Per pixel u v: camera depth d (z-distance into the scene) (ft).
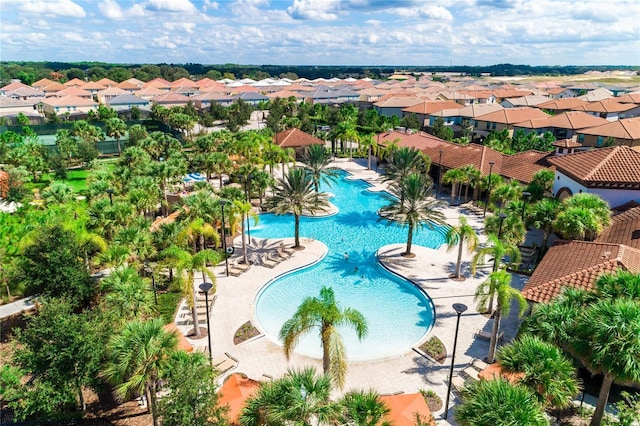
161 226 110.42
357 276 118.21
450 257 125.70
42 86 506.48
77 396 70.28
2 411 68.13
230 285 109.09
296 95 471.21
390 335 91.71
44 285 90.02
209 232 105.81
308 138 255.91
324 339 65.10
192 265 83.97
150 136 255.50
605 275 63.82
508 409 45.47
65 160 226.38
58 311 66.33
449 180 169.27
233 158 221.25
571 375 56.34
